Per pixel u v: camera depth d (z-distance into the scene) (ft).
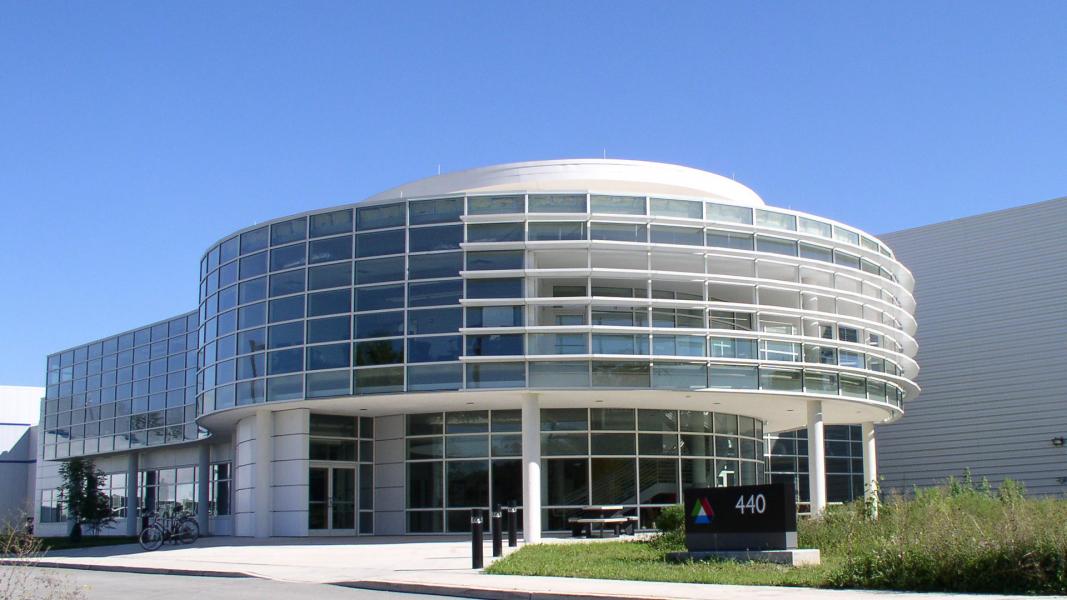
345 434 117.70
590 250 102.99
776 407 118.42
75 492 163.94
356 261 105.81
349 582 62.28
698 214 106.63
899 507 74.13
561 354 100.94
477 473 114.73
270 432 114.21
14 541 52.29
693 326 108.27
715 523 66.33
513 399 106.83
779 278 114.73
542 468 112.37
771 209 109.91
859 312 118.52
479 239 103.65
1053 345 157.07
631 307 105.40
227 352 114.42
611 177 117.50
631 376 101.60
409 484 117.19
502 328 100.94
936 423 167.53
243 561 80.33
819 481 111.24
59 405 199.21
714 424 120.88
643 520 113.19
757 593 48.16
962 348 166.61
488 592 53.11
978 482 161.17
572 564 65.31
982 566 49.19
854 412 126.82
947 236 171.01
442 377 101.45
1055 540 49.47
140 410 172.65
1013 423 159.33
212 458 159.33
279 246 110.42
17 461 237.04
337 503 115.75
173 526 110.22
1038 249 160.66
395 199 105.91
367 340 104.01
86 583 64.39
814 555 62.59
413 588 57.67
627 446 114.21
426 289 103.40
